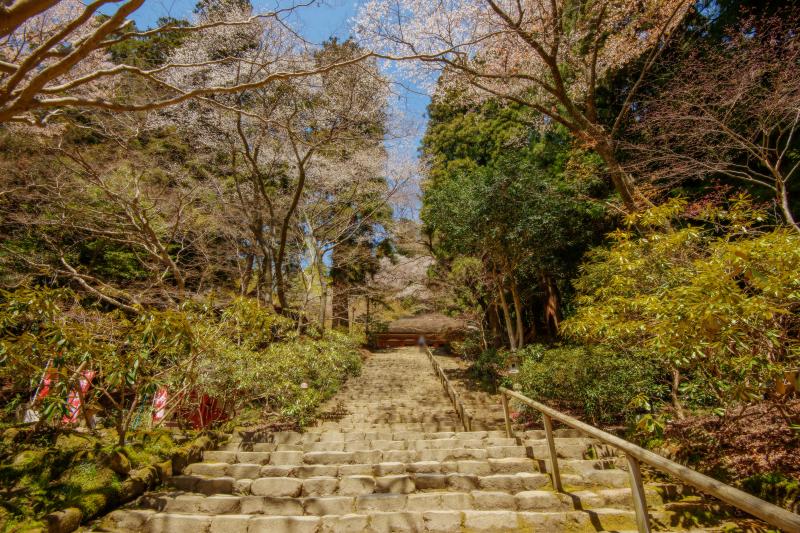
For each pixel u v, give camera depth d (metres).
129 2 2.62
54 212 8.32
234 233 10.66
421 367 13.66
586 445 4.19
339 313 19.02
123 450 3.45
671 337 2.79
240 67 8.54
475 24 7.49
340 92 8.73
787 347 2.81
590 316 3.70
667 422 4.09
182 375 4.58
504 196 9.08
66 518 2.59
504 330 14.00
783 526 1.25
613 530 2.68
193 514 2.97
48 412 2.98
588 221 9.98
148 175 9.48
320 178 13.11
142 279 10.36
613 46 7.69
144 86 8.61
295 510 3.03
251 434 5.14
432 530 2.73
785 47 5.24
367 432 5.21
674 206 3.81
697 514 2.80
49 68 2.62
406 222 17.36
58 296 3.17
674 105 6.17
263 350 6.46
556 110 9.48
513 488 3.33
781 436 3.42
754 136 5.41
